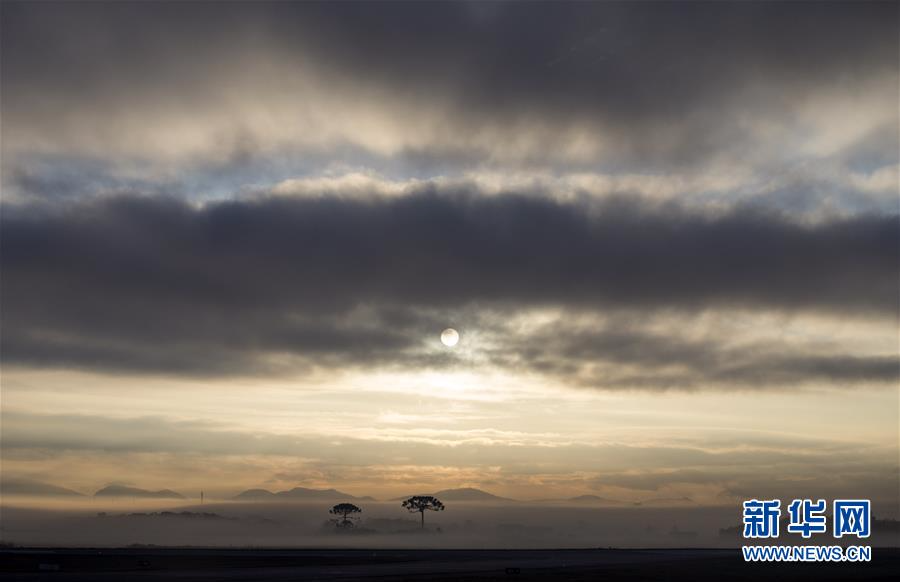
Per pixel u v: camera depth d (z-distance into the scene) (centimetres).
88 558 18800
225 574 13450
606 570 15162
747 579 13175
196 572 14075
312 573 13712
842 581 12850
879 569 16088
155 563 17025
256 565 16838
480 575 13512
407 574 13525
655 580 12744
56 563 16812
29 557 18762
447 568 15712
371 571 14438
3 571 14525
